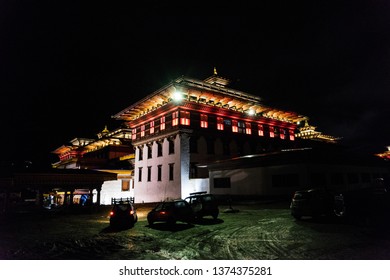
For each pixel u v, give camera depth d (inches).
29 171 932.6
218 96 1577.3
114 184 1850.4
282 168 1057.5
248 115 1706.4
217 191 1315.2
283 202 955.3
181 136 1398.9
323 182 1056.2
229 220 630.5
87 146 2714.1
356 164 1365.7
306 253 331.0
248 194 1162.0
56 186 964.0
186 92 1487.5
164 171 1488.7
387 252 323.0
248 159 1163.3
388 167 1724.9
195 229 526.9
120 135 2402.8
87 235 493.7
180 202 603.2
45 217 815.1
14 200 1729.8
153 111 1603.1
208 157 1494.8
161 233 497.7
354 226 474.0
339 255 317.4
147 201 1605.6
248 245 384.8
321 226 489.1
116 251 375.9
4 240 459.2
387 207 693.3
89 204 1026.1
